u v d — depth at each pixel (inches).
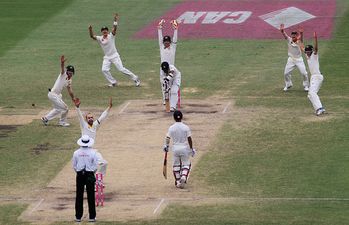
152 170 3814.0
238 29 6033.5
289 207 3417.8
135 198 3540.8
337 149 3976.4
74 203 3516.2
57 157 3983.8
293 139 4111.7
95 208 3400.6
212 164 3853.3
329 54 5457.7
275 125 4298.7
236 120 4384.8
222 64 5374.0
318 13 6259.8
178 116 3607.3
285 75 4817.9
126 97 4813.0
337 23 6058.1
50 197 3572.8
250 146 4042.8
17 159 3969.0
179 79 4549.7
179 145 3609.7
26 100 4793.3
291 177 3700.8
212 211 3403.1
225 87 4933.6
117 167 3848.4
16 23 6259.8
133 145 4097.0
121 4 6604.3
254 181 3676.2
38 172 3821.4
